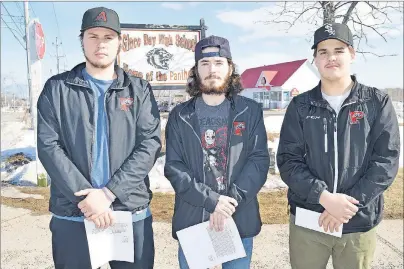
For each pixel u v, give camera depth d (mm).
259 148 2498
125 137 2406
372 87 2449
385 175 2273
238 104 2518
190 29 6426
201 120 2502
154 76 6336
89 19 2328
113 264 2527
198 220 2473
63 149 2367
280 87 30266
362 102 2381
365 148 2369
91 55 2369
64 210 2355
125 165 2336
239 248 2408
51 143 2295
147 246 2527
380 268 3568
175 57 6406
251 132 2518
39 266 3711
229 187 2414
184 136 2488
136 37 6219
